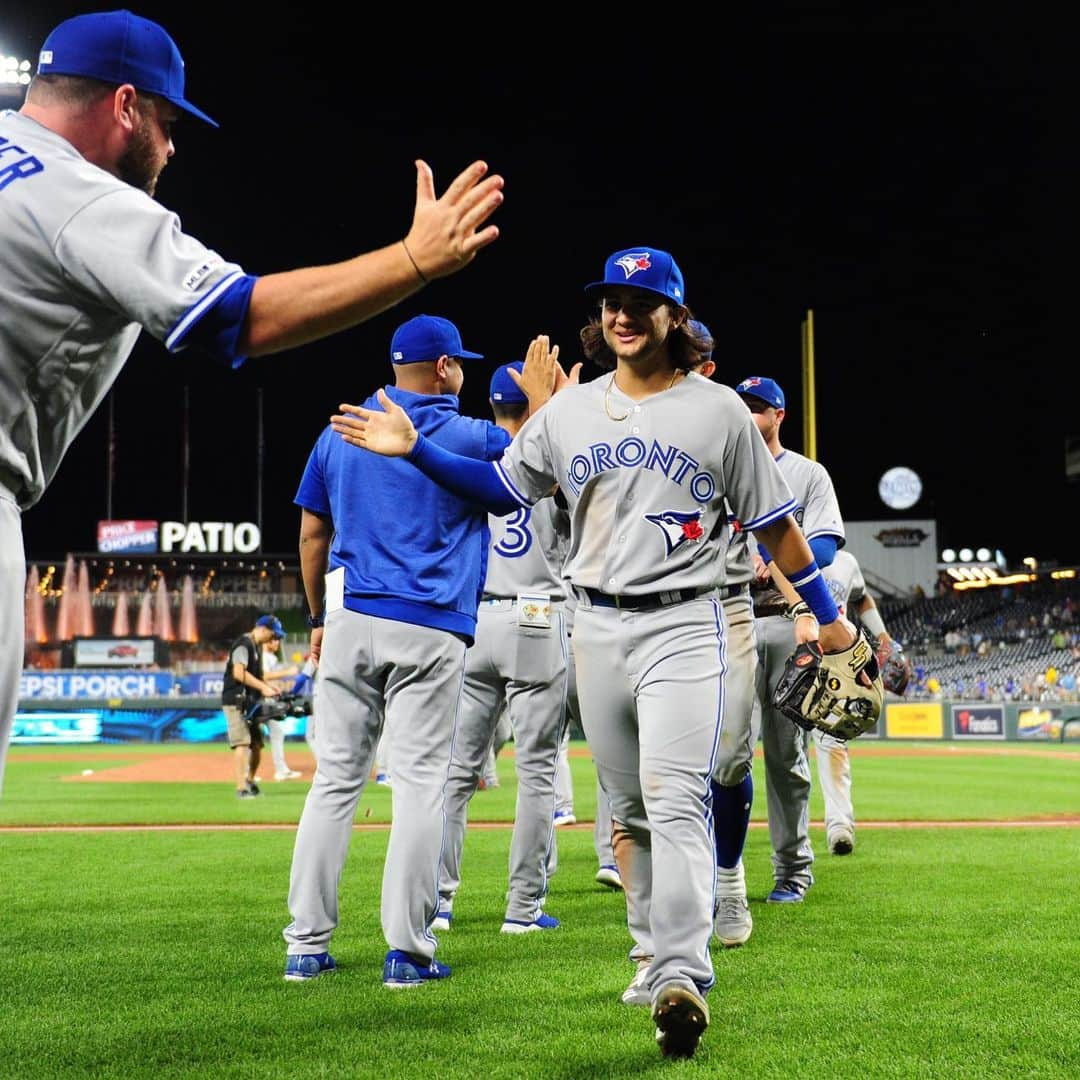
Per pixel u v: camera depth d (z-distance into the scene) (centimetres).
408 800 352
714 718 302
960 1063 262
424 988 339
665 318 310
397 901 344
